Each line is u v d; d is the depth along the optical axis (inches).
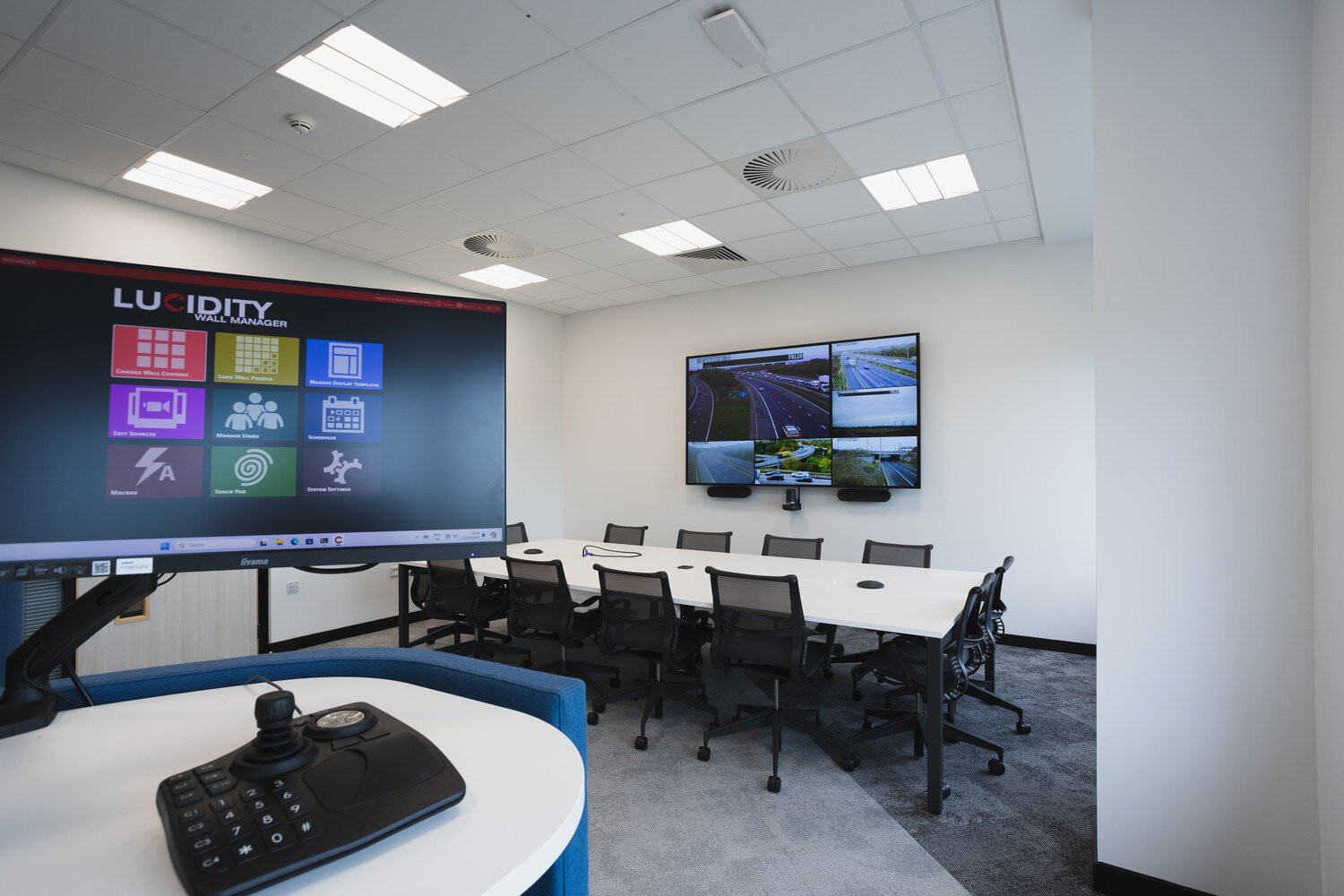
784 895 76.4
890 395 199.0
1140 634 74.1
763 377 221.9
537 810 25.8
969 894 76.5
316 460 34.8
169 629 160.7
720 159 133.7
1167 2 73.9
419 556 36.5
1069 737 121.6
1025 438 183.3
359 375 35.9
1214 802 70.0
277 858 20.4
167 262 157.9
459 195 151.6
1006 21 90.0
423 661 45.8
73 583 111.4
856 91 110.3
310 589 189.6
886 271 204.2
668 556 174.2
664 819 93.5
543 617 140.5
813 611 110.2
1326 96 63.3
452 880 21.2
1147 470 73.8
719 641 116.8
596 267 209.2
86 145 126.2
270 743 25.9
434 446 37.3
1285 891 66.5
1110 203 76.4
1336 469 62.0
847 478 205.6
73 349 30.7
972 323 190.9
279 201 154.3
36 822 24.8
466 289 236.2
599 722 131.6
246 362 33.8
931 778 95.4
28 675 34.9
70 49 97.0
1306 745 65.5
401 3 87.7
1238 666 69.0
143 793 27.2
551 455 270.1
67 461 30.2
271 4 87.7
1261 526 68.1
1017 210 162.6
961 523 191.3
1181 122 72.7
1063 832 89.7
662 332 250.1
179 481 32.1
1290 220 67.0
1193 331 71.7
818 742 115.6
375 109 114.8
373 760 26.3
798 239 183.5
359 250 191.5
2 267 29.7
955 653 106.5
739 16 91.0
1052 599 179.0
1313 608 65.5
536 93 109.7
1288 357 66.9
